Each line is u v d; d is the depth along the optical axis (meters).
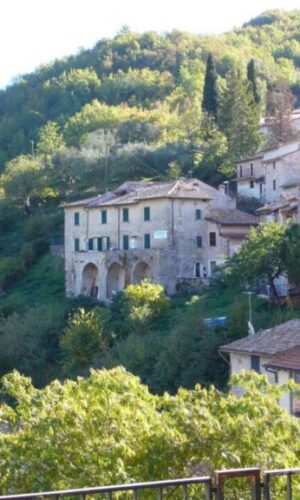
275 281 106.06
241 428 30.44
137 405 32.44
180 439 30.31
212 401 32.47
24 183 181.88
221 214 130.25
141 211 131.50
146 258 127.75
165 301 110.38
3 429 35.81
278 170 140.12
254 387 34.25
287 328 73.19
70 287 137.62
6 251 164.25
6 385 34.00
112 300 122.62
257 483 19.28
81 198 180.00
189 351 83.81
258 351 68.94
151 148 193.38
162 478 29.94
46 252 158.12
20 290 146.38
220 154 171.00
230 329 88.00
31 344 106.94
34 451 30.86
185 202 129.12
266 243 102.31
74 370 99.88
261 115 191.88
